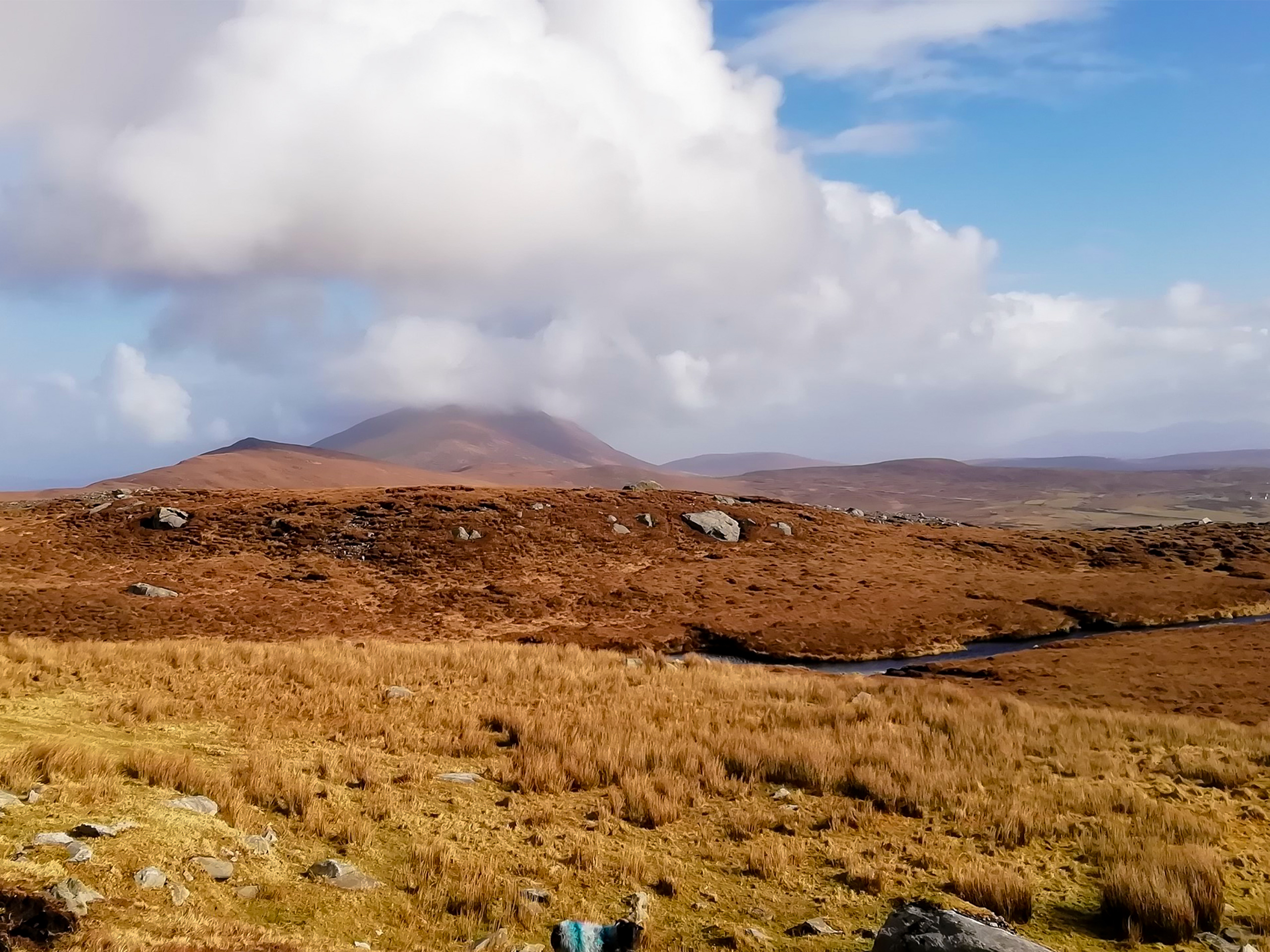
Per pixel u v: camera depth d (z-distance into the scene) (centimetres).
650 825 1337
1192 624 6575
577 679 2612
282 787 1295
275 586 6538
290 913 897
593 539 8600
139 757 1288
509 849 1177
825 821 1377
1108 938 983
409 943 870
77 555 6950
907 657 5678
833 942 944
